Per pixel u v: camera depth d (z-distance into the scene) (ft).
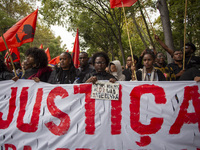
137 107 8.18
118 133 7.97
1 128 8.57
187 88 8.21
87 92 8.51
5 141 8.48
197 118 7.94
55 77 9.85
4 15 50.55
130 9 31.65
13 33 10.46
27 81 9.06
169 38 20.97
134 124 8.03
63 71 9.91
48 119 8.41
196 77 8.28
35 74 9.82
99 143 7.93
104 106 8.27
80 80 9.87
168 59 20.94
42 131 8.34
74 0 36.65
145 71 9.99
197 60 11.83
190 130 7.88
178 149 7.76
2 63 10.04
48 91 8.80
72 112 8.37
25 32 10.52
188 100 8.13
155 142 7.82
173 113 8.03
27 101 8.84
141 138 7.88
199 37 36.32
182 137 7.82
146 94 8.27
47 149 8.18
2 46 10.28
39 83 8.96
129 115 8.13
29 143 8.30
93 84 8.48
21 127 8.46
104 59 9.24
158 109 8.11
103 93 8.34
